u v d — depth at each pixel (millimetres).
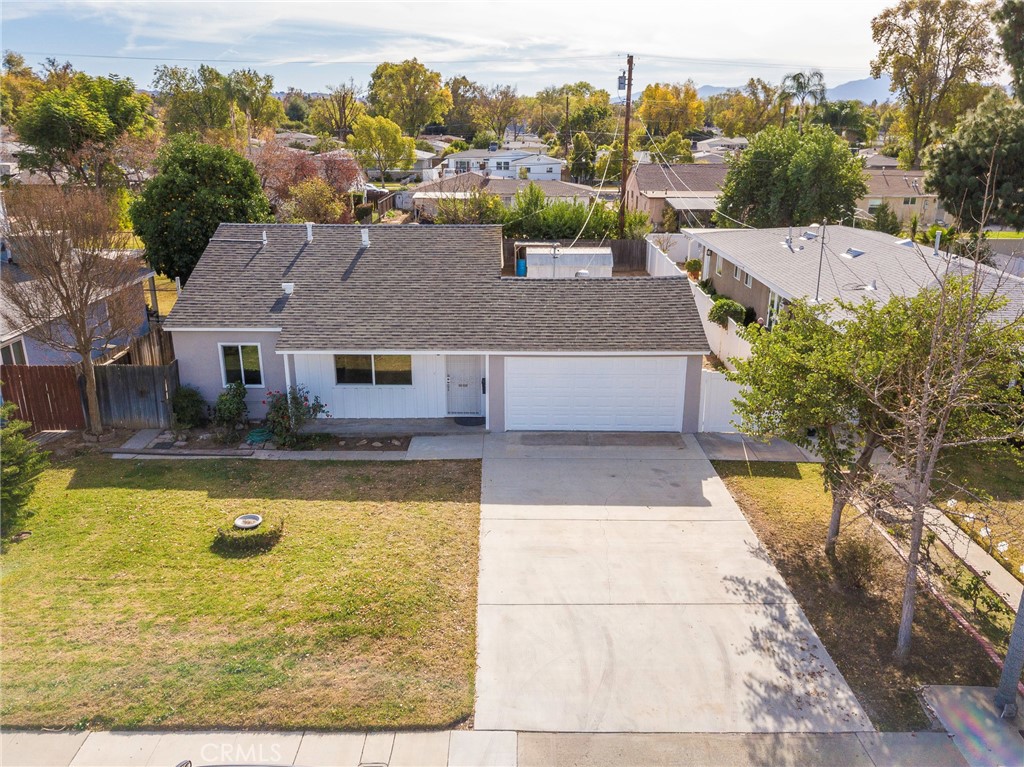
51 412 17156
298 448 16484
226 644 9555
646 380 17203
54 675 8930
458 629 10039
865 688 9062
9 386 16969
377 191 58625
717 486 14594
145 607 10367
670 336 16922
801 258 23688
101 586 10922
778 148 38250
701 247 36906
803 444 11469
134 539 12359
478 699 8781
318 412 17297
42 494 14086
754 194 39344
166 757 7812
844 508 13602
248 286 18422
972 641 9977
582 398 17328
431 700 8711
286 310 17688
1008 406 10086
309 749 7973
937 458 10320
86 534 12531
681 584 11203
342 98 107750
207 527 12789
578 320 17453
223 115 69312
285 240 20094
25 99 64875
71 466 15453
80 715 8328
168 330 17156
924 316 10680
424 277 18844
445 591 10891
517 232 38219
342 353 16734
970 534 12680
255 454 16172
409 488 14430
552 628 10109
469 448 16484
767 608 10633
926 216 50156
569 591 10969
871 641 9953
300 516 13211
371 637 9773
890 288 18516
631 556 11961
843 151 36906
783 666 9438
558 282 18641
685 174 51844
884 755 8031
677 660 9508
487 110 133500
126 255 18266
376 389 17891
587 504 13781
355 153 78125
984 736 8297
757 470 15383
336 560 11680
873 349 10648
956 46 59031
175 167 26516
